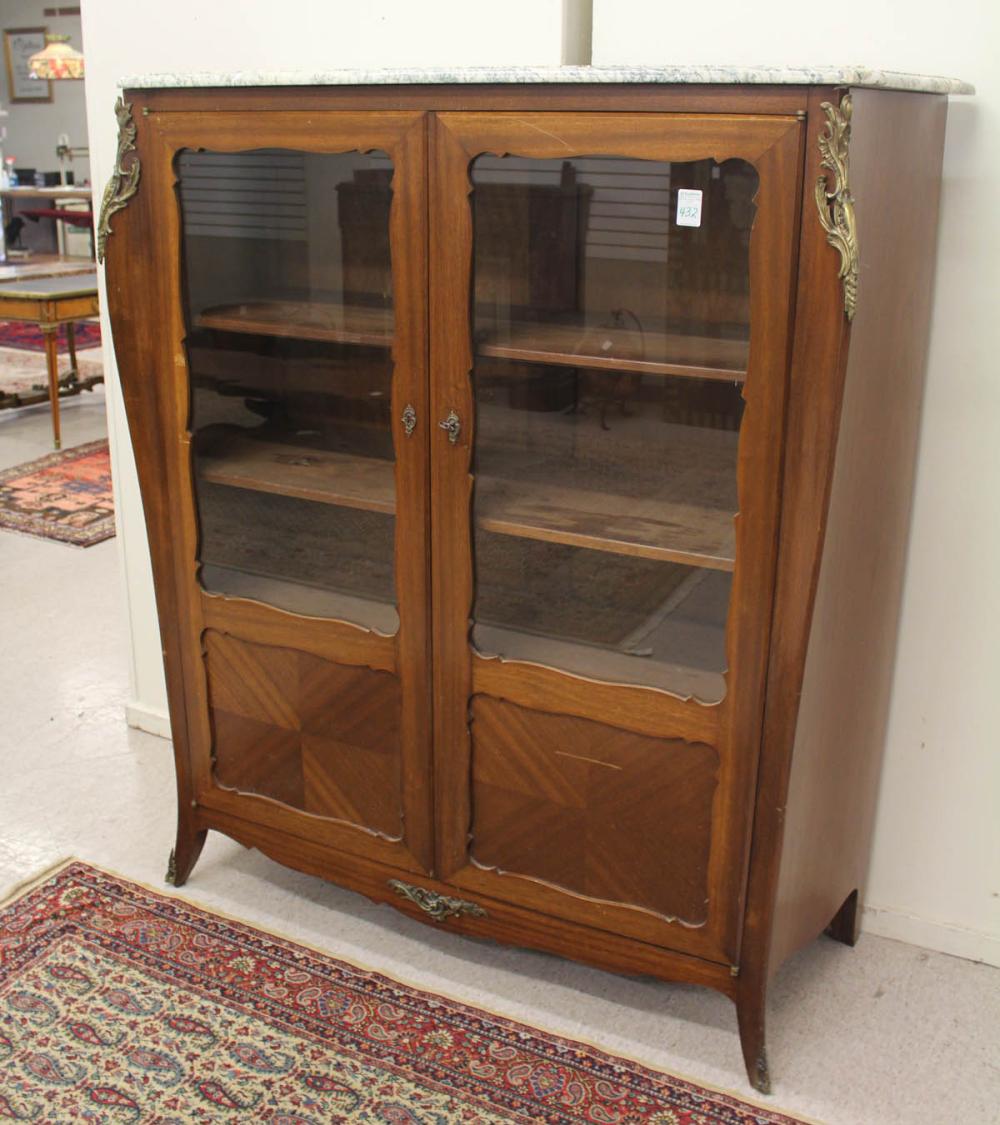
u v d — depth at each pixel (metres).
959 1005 2.06
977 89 1.79
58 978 2.07
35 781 2.70
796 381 1.56
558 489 1.81
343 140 1.76
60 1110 1.79
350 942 2.20
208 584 2.15
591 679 1.82
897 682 2.11
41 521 4.36
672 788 1.82
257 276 1.92
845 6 1.84
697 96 1.52
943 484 1.98
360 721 2.06
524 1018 2.01
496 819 1.99
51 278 5.61
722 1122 1.80
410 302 1.79
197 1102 1.81
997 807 2.09
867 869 2.23
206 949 2.16
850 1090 1.87
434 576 1.91
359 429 1.94
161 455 2.09
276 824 2.22
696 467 1.70
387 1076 1.87
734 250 1.57
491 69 1.61
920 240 1.77
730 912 1.83
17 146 11.33
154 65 2.44
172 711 2.27
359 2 2.20
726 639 1.72
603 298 1.68
